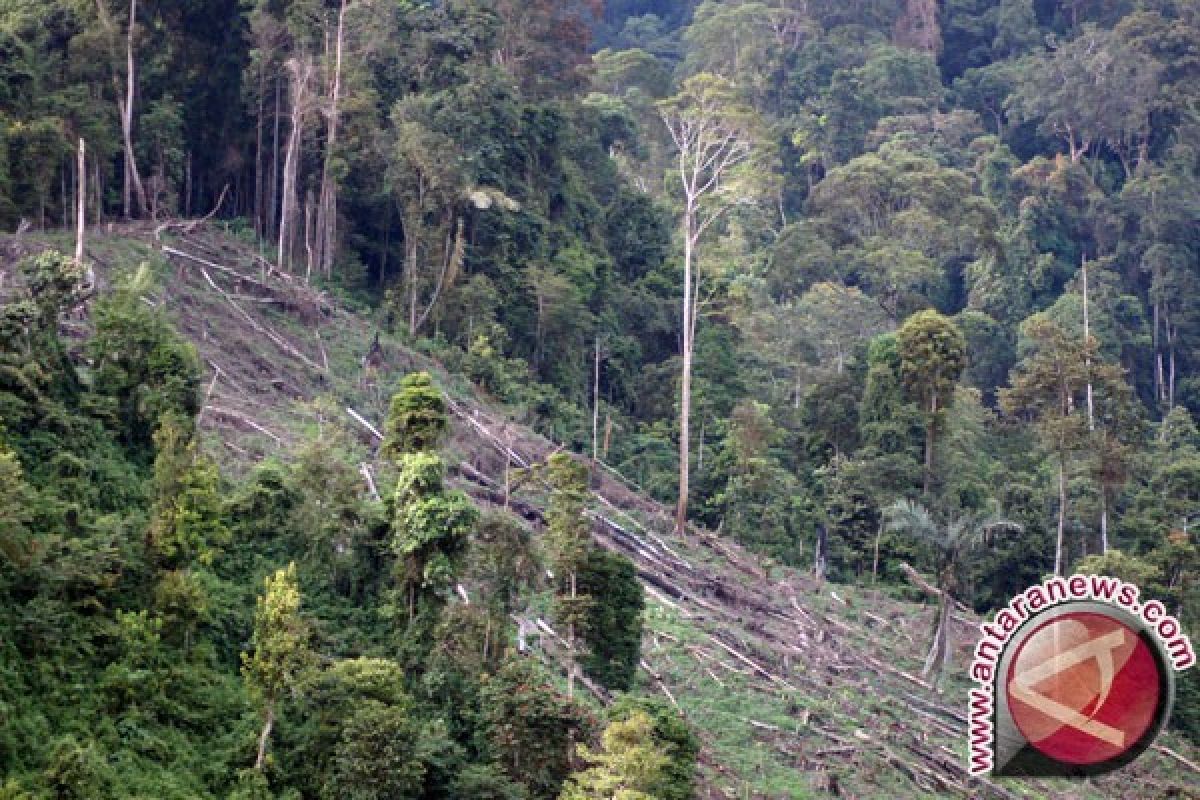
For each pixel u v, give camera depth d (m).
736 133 65.06
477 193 64.06
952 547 48.56
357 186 65.69
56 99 56.59
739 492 60.03
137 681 28.89
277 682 28.95
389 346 57.59
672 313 75.00
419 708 31.92
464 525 33.38
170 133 61.50
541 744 30.48
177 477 32.28
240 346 51.53
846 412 69.69
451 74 68.81
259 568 34.97
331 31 66.44
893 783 38.97
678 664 41.91
